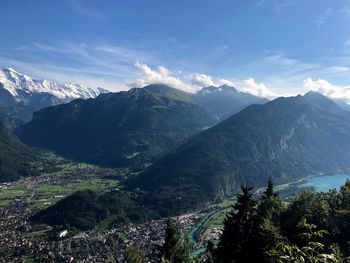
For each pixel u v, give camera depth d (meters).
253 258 55.53
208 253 61.69
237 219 62.97
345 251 60.25
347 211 69.50
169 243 61.72
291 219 66.06
